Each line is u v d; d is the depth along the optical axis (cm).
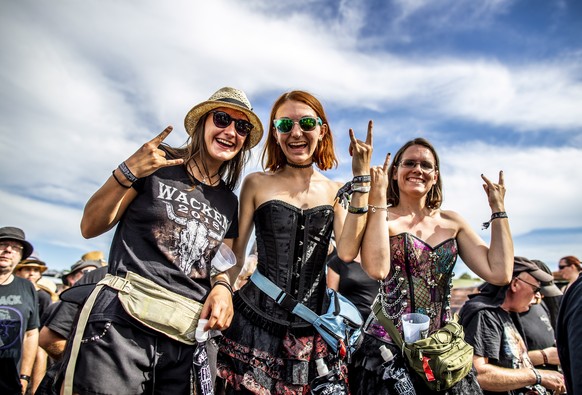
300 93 268
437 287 271
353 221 245
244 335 237
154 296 197
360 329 258
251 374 225
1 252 428
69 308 352
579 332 158
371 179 258
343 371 242
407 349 242
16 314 421
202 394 198
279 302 239
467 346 247
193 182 229
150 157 195
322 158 285
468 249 288
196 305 208
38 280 665
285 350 232
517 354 346
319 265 257
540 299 438
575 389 152
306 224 255
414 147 290
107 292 197
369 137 250
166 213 211
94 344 184
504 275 264
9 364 405
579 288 173
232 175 269
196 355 201
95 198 196
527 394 338
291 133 258
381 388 247
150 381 196
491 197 286
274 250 252
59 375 188
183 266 211
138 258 204
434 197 302
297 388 226
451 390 249
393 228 280
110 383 180
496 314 360
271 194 263
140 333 194
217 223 230
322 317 238
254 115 253
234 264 236
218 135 238
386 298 271
